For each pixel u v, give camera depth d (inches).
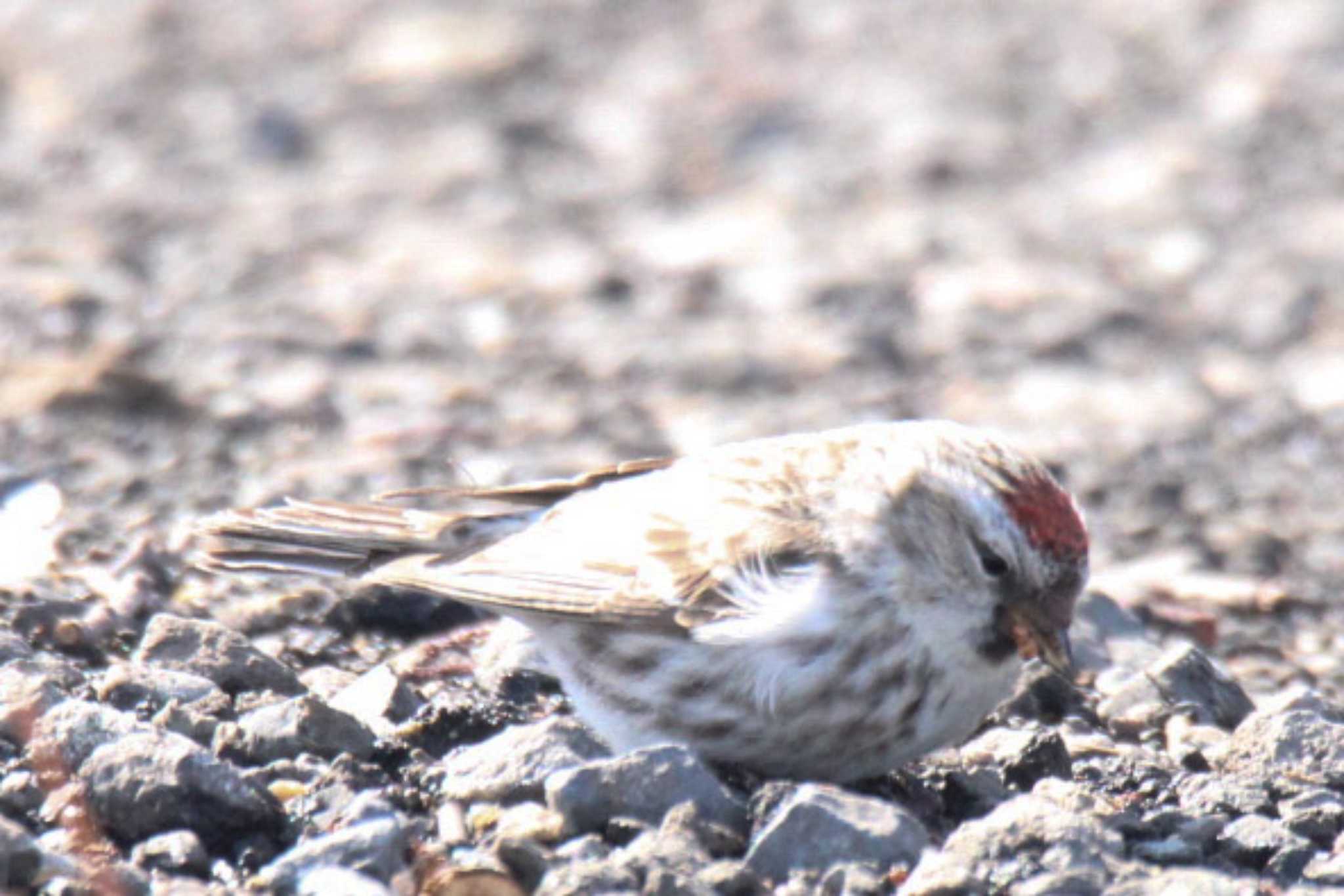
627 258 799.7
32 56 1082.1
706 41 1122.0
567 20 1149.1
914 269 791.1
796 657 290.2
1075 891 250.1
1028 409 630.5
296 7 1164.5
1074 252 825.5
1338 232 839.7
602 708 303.3
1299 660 404.5
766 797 268.2
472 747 288.7
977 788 292.2
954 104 1023.6
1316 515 535.5
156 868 253.6
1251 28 1121.4
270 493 473.4
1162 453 587.2
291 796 274.7
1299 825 282.2
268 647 350.6
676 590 297.4
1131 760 310.8
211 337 640.4
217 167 923.4
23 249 754.8
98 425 528.4
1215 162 937.5
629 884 245.6
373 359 643.5
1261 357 704.4
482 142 958.4
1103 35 1130.7
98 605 350.0
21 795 265.6
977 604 294.7
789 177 927.7
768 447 316.5
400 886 249.4
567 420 580.4
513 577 308.7
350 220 847.1
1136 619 389.7
